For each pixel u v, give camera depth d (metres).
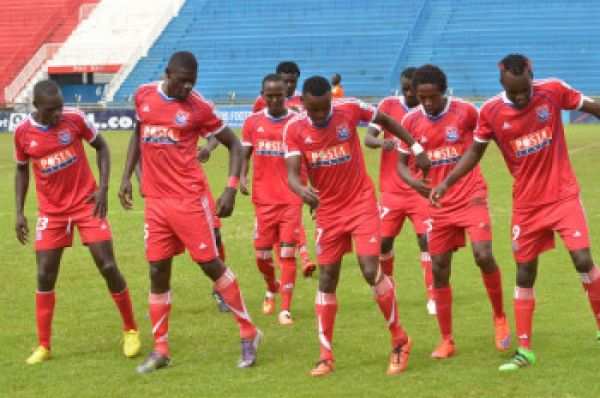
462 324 21.62
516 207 18.27
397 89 102.94
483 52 104.88
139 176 22.20
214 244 18.83
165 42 114.88
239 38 113.06
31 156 19.17
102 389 17.17
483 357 18.75
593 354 18.48
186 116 18.50
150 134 18.56
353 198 18.02
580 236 17.84
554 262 28.62
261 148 23.28
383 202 23.30
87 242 19.31
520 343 17.94
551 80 17.84
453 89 103.06
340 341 20.36
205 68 111.50
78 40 116.31
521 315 17.98
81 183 19.47
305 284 27.22
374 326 21.62
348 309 23.52
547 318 21.73
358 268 29.12
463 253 30.88
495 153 64.31
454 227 19.27
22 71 112.12
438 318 18.94
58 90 18.72
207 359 19.23
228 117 96.94
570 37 103.62
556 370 17.44
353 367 18.33
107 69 111.38
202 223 18.66
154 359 18.52
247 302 25.09
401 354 17.84
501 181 50.59
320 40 110.31
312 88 17.09
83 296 25.61
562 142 18.05
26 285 27.30
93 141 19.55
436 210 19.23
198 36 116.06
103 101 106.50
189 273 28.78
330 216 18.09
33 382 17.77
